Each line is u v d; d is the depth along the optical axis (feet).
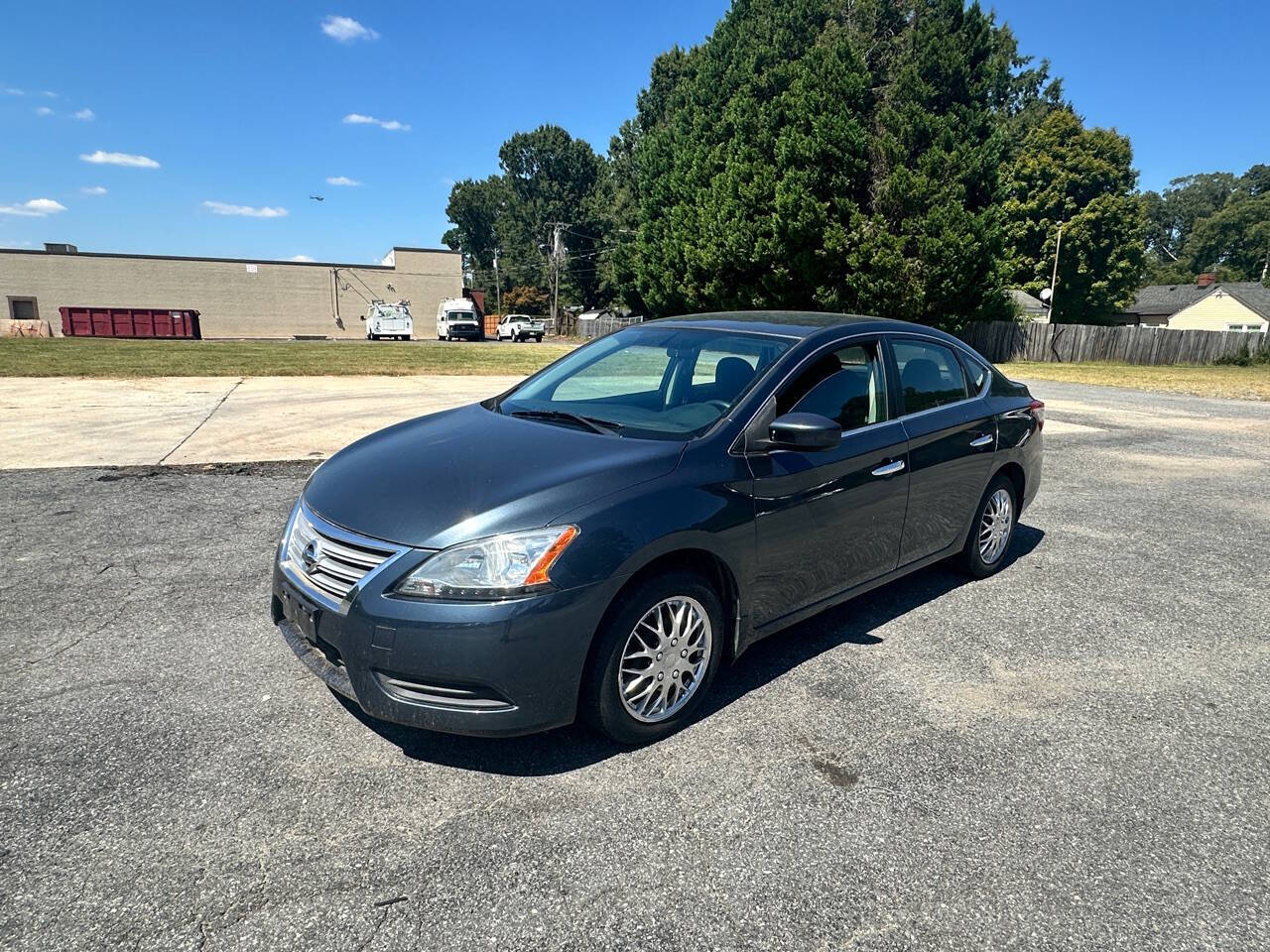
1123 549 17.89
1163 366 91.66
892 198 80.12
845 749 9.45
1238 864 7.59
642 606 8.98
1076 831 8.03
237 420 31.65
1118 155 156.66
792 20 95.86
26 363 53.26
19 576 14.53
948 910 6.89
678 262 98.12
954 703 10.64
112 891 6.85
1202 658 12.26
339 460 10.87
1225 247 287.07
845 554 11.75
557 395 12.64
